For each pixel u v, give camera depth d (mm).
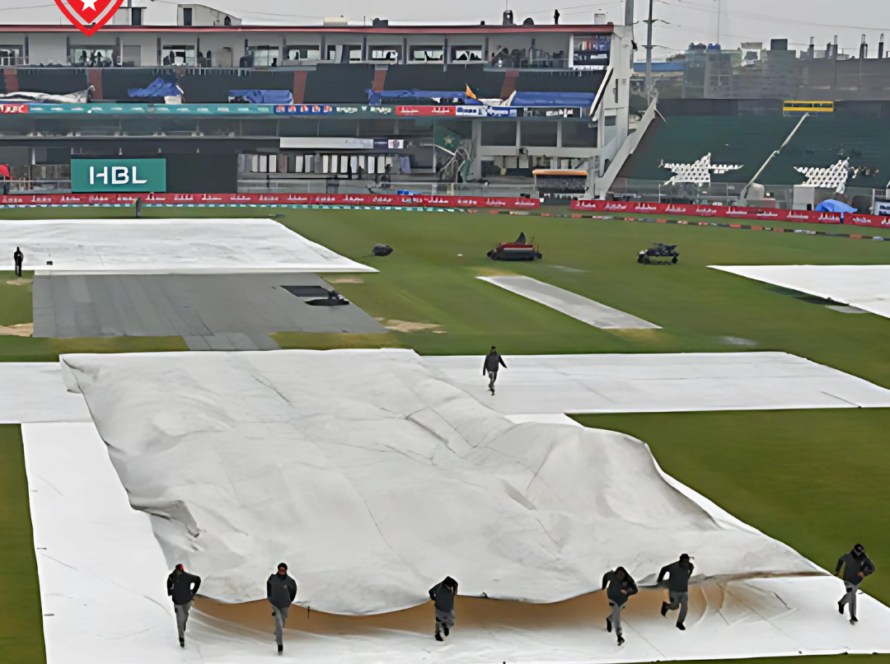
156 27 133625
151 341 50125
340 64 133125
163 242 84000
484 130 132625
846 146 128750
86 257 75625
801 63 166625
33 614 22656
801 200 120625
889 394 43344
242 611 22984
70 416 36781
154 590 23828
